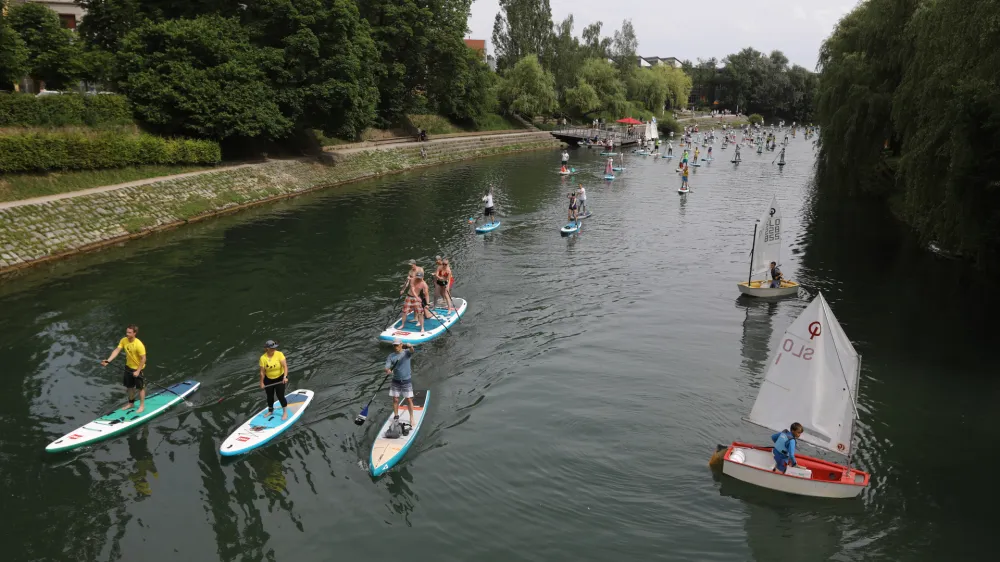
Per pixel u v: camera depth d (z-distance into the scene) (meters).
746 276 32.78
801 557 13.47
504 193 57.53
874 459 16.92
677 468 16.44
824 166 50.50
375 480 15.92
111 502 14.92
